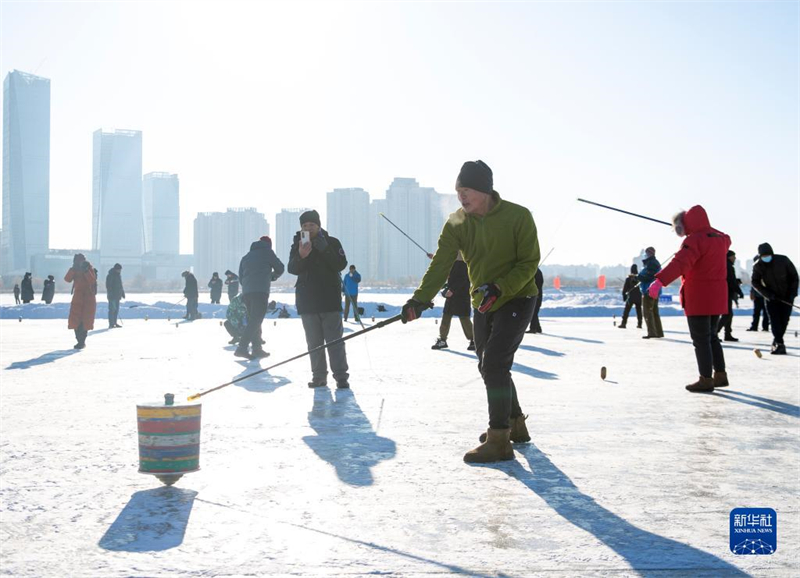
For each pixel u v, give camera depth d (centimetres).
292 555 263
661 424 533
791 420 549
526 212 425
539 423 537
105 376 827
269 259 1059
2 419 550
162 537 283
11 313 2736
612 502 333
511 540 281
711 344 720
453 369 902
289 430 505
